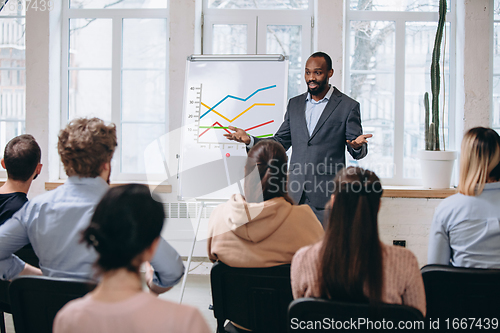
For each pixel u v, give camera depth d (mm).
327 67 2684
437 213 1504
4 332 1589
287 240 1275
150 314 695
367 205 992
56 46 3383
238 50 3479
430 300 1198
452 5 3369
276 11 3443
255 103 2887
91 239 736
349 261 973
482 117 3238
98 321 693
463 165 1455
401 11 3385
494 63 3336
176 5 3234
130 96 3463
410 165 3443
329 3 3195
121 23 3420
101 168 1236
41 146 3307
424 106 3211
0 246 1228
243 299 1310
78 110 3482
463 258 1435
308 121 2760
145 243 748
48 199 1205
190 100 2934
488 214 1399
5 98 3492
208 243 1406
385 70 3414
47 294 1080
